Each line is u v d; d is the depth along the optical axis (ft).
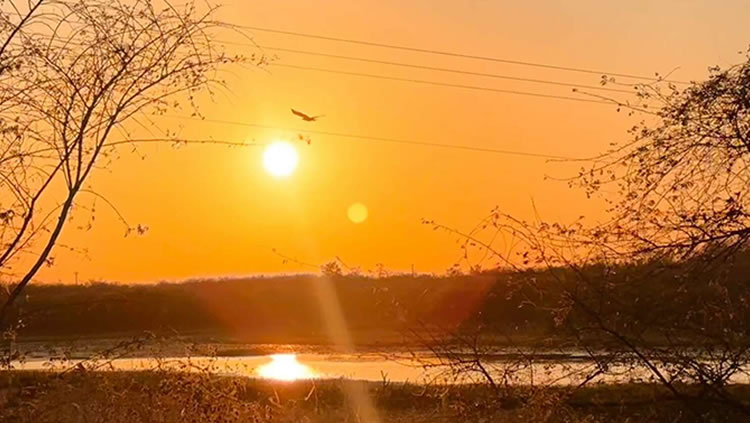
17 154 28.25
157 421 35.09
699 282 27.89
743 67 26.73
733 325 27.71
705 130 27.22
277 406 47.60
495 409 31.55
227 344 132.87
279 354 120.06
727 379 27.78
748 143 26.81
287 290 168.66
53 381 32.55
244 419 39.01
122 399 34.42
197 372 40.42
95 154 28.76
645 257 28.35
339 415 54.49
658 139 27.73
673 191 27.63
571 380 30.27
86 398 33.55
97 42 28.68
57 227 28.48
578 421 30.17
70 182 28.58
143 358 41.81
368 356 94.12
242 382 42.96
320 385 68.64
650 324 28.45
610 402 30.48
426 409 51.26
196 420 36.06
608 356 29.09
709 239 27.50
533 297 31.01
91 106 28.73
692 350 28.07
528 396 31.14
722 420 28.27
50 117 28.50
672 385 28.76
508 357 31.42
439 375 32.40
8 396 31.71
